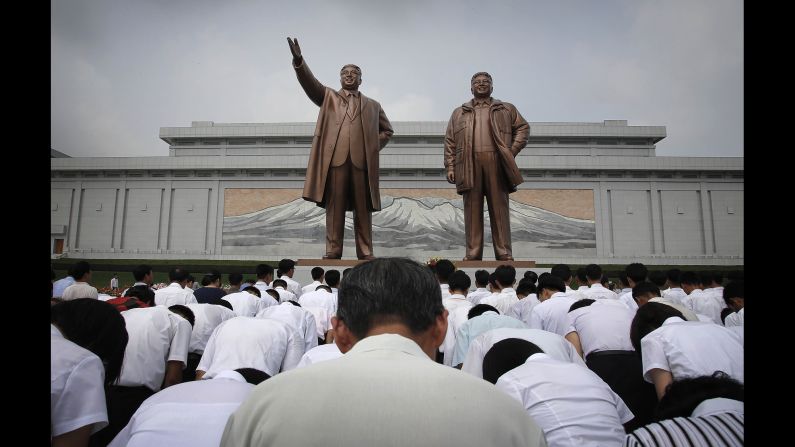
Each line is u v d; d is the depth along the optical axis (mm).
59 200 33500
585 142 36625
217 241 32719
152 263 30062
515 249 31656
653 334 2748
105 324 2375
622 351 3516
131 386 3264
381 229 31859
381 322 1474
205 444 1921
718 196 32062
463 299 4625
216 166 32969
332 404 1158
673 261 31328
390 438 1110
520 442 1203
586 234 31797
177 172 33594
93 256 32750
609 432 2135
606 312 3689
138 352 3301
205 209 33156
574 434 2119
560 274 6031
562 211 32094
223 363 3145
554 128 36250
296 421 1145
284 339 3375
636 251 31578
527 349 2607
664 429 1453
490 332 2969
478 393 1215
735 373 2498
